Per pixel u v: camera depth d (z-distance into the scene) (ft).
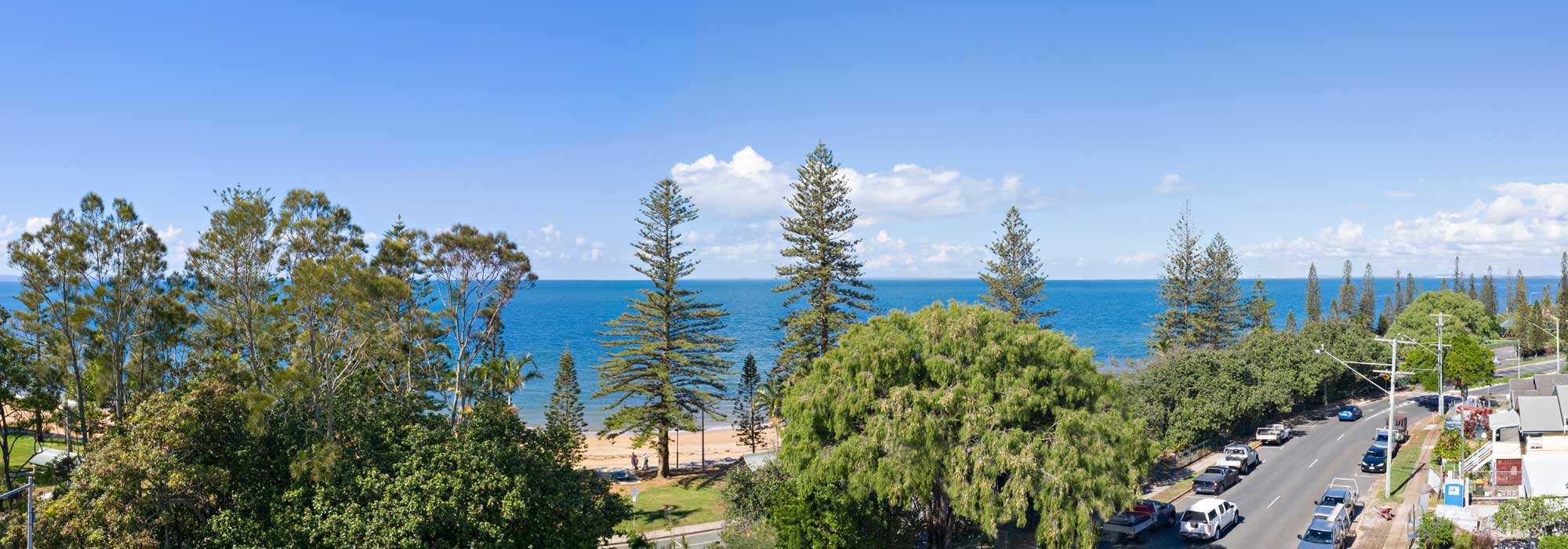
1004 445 99.14
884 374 109.09
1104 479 97.76
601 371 193.36
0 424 163.22
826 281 195.11
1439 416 219.61
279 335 114.93
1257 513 137.39
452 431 101.91
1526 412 140.36
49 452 160.86
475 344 168.86
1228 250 288.92
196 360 143.23
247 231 106.52
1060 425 100.68
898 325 116.06
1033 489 98.78
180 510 90.79
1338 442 195.62
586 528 98.07
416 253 139.54
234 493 89.35
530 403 323.57
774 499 111.96
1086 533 97.14
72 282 129.29
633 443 196.13
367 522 82.74
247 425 91.45
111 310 133.18
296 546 82.02
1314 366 225.76
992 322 111.55
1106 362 323.16
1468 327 382.42
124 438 87.40
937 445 101.30
